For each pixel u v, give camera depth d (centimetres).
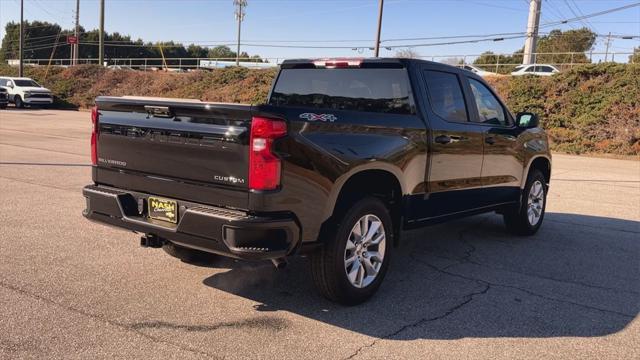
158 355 343
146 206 423
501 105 639
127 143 430
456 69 561
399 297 464
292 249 386
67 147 1484
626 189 1164
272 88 578
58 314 399
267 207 366
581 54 3312
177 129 396
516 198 668
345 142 414
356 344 371
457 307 445
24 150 1384
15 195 810
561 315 436
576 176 1384
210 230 374
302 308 431
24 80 3788
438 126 510
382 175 459
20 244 568
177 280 483
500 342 382
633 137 2166
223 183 378
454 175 539
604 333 403
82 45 11075
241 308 426
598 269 564
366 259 446
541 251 630
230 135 371
